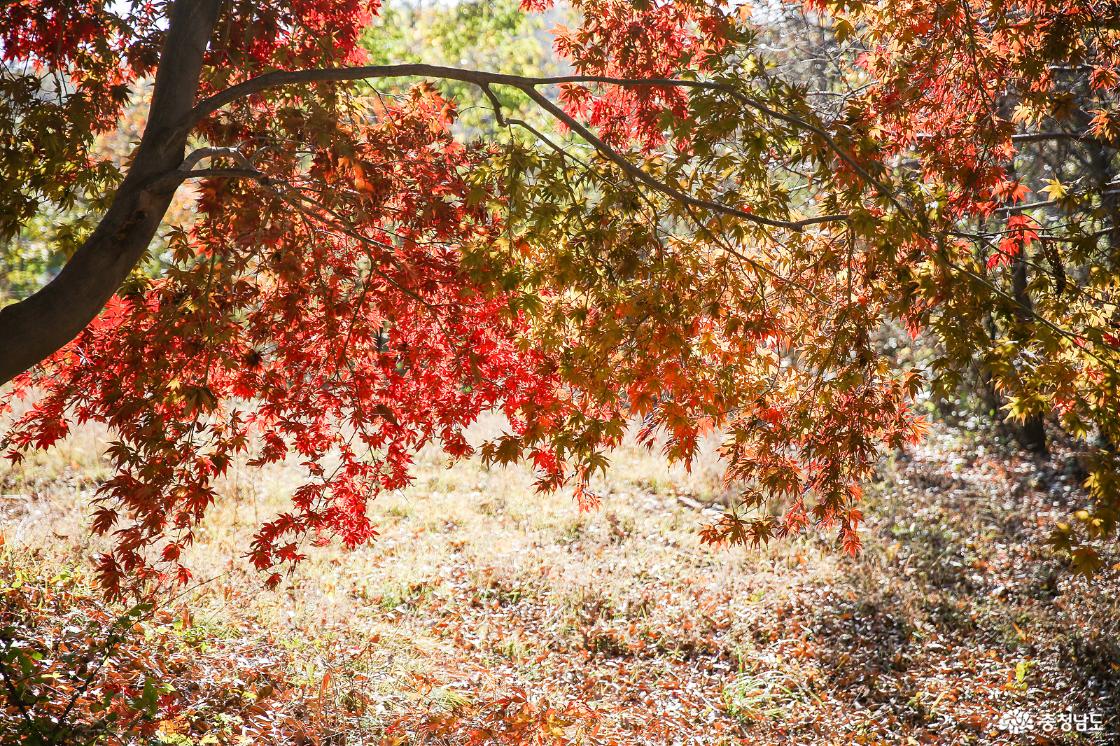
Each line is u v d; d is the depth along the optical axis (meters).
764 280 5.70
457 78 4.48
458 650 8.05
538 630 8.95
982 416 17.61
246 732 5.43
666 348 5.09
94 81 5.52
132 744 4.73
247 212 4.71
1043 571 11.02
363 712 6.17
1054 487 14.38
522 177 5.08
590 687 7.83
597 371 5.16
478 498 12.66
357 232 5.32
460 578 9.97
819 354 5.79
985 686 8.48
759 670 8.53
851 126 5.29
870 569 10.91
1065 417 4.61
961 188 5.74
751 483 13.12
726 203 5.34
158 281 5.20
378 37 16.50
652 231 5.23
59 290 3.96
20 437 5.26
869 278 5.51
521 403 5.66
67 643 5.76
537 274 4.87
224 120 5.35
